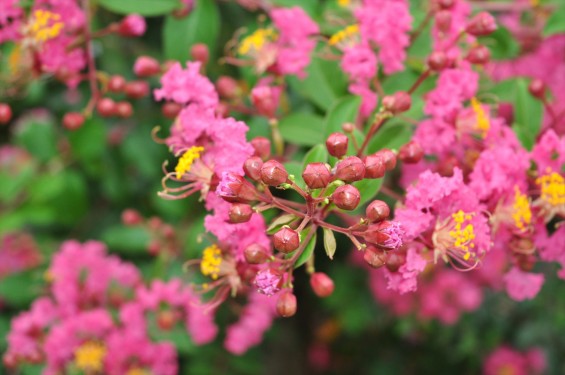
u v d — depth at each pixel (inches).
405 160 17.1
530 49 22.5
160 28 25.5
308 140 18.4
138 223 22.6
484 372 31.5
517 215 16.8
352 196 15.0
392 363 35.0
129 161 26.0
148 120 25.8
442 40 18.0
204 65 19.1
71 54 19.5
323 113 19.4
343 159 15.3
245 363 27.0
